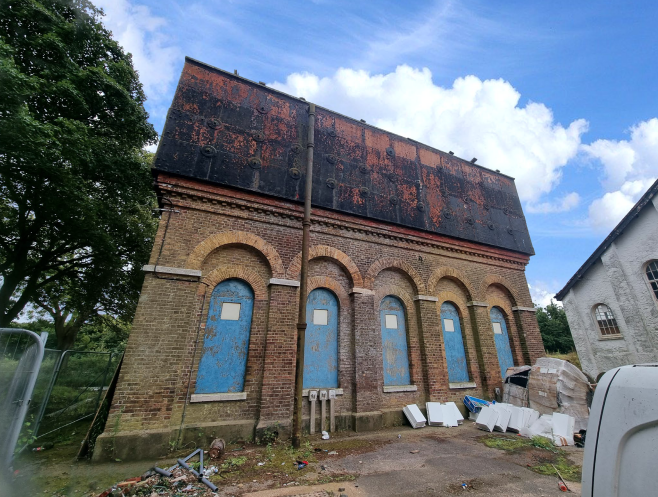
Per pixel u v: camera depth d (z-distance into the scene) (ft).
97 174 40.83
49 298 60.34
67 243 44.91
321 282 33.14
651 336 43.57
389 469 19.47
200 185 29.09
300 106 38.17
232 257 29.63
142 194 46.75
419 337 36.83
